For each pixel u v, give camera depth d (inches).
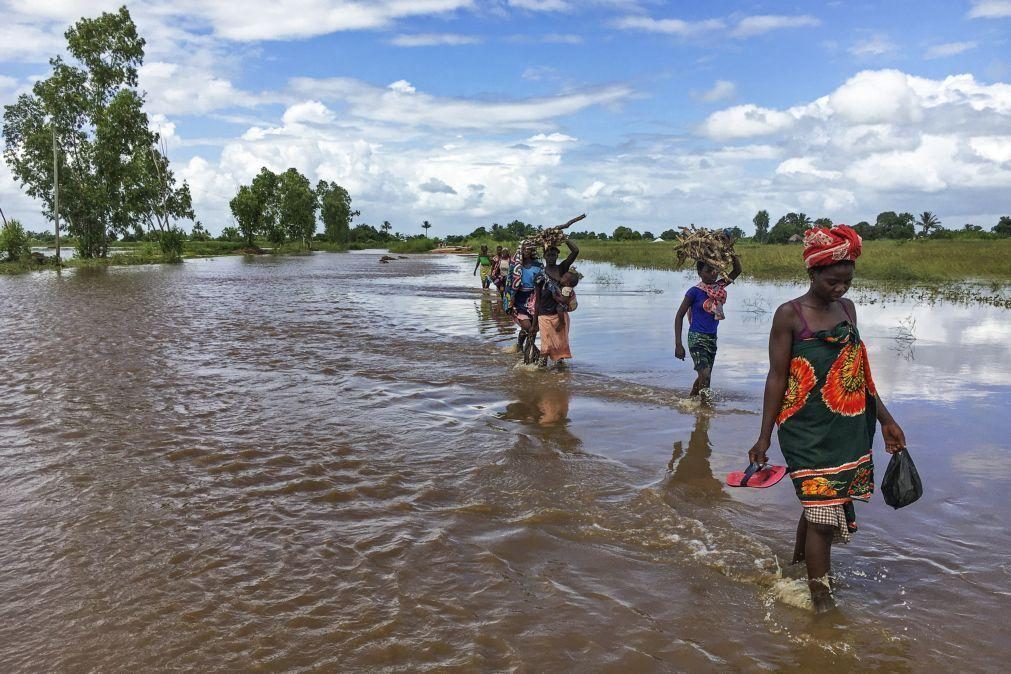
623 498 192.2
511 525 175.0
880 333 474.3
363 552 159.5
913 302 681.6
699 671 116.5
